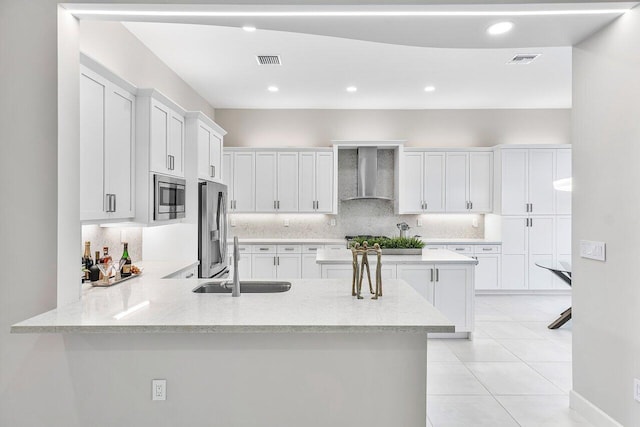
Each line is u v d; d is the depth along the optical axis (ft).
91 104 8.06
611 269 7.70
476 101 21.07
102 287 8.45
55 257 6.72
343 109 22.44
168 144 11.49
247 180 21.16
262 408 6.49
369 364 6.49
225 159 21.16
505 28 7.84
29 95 6.72
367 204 22.62
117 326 5.73
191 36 13.05
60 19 6.79
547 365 11.69
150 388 6.48
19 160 6.73
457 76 17.11
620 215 7.46
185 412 6.49
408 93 19.57
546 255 20.56
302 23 7.63
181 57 14.84
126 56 12.42
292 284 8.67
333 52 14.48
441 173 21.34
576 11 7.17
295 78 17.31
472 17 7.32
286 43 13.66
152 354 6.47
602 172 7.91
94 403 6.49
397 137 22.49
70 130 7.04
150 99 10.11
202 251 13.16
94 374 6.48
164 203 10.86
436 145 22.49
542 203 20.54
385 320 5.99
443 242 20.71
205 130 14.01
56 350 6.49
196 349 6.48
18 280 6.73
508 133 22.48
